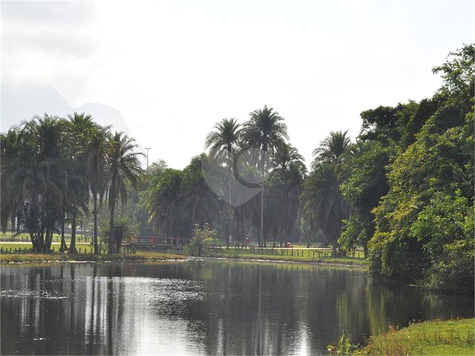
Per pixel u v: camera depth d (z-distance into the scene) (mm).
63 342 31344
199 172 118750
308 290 55406
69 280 60688
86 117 100625
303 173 125938
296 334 34250
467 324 31062
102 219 144875
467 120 52594
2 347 30031
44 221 94812
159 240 121812
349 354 27594
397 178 59125
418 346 25672
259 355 29266
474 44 59312
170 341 32094
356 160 80000
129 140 100188
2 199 90375
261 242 140500
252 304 45875
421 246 57125
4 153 90750
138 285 57906
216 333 34375
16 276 63531
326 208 100312
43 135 92688
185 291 53688
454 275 49781
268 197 127688
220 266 87312
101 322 37125
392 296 50750
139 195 157125
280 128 118375
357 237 76375
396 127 86250
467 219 48156
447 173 53781
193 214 118312
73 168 96062
